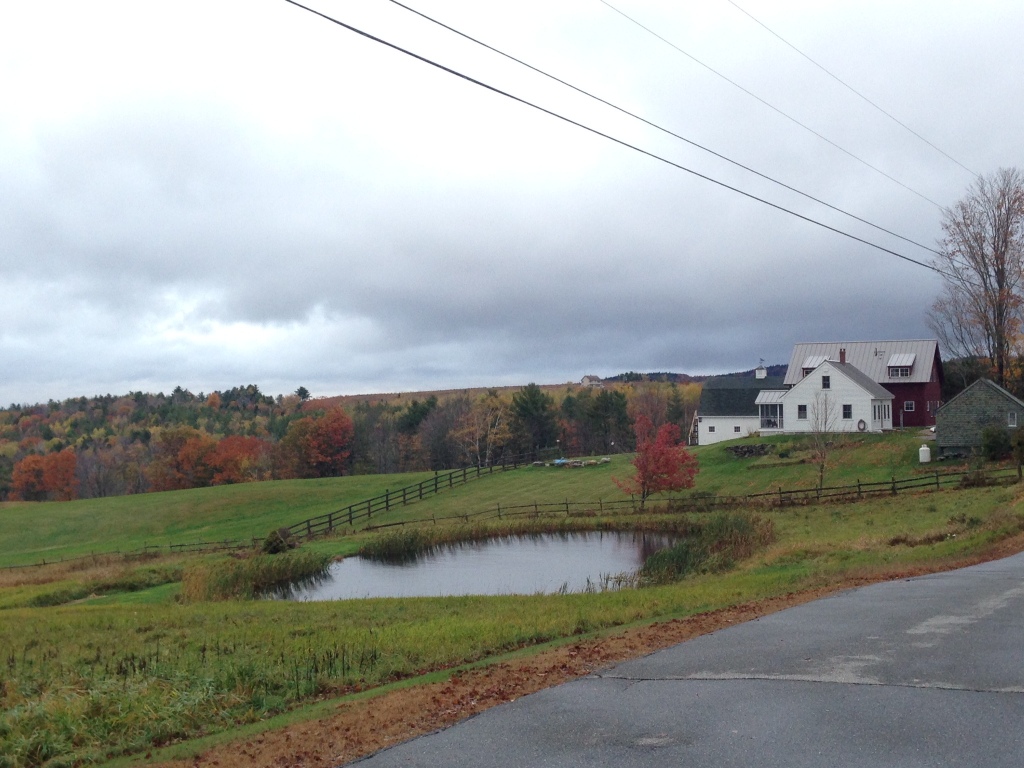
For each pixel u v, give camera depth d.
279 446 122.62
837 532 33.69
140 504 75.44
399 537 43.66
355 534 50.72
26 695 13.42
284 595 31.66
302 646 16.50
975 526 29.17
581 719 9.23
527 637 15.79
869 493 47.03
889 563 22.73
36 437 176.50
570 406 145.38
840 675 10.40
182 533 62.81
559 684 10.95
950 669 10.41
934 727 8.27
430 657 14.41
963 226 67.81
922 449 57.56
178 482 118.50
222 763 8.91
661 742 8.28
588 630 16.28
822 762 7.50
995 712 8.63
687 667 11.38
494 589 30.69
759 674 10.70
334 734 9.49
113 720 11.27
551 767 7.79
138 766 9.21
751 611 16.16
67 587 33.84
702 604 18.19
